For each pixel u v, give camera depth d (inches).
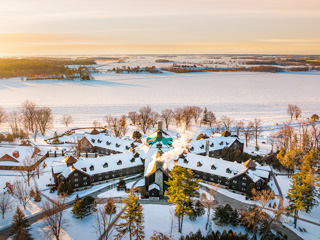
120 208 3090.6
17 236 2420.0
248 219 2677.2
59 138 5689.0
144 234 2640.3
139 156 4207.7
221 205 3253.0
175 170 2640.3
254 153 5068.9
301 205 2787.9
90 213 2925.7
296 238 2694.4
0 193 3358.8
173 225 2824.8
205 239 2507.4
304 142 5059.1
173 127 6889.8
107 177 3863.2
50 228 2637.8
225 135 5039.4
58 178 3533.5
